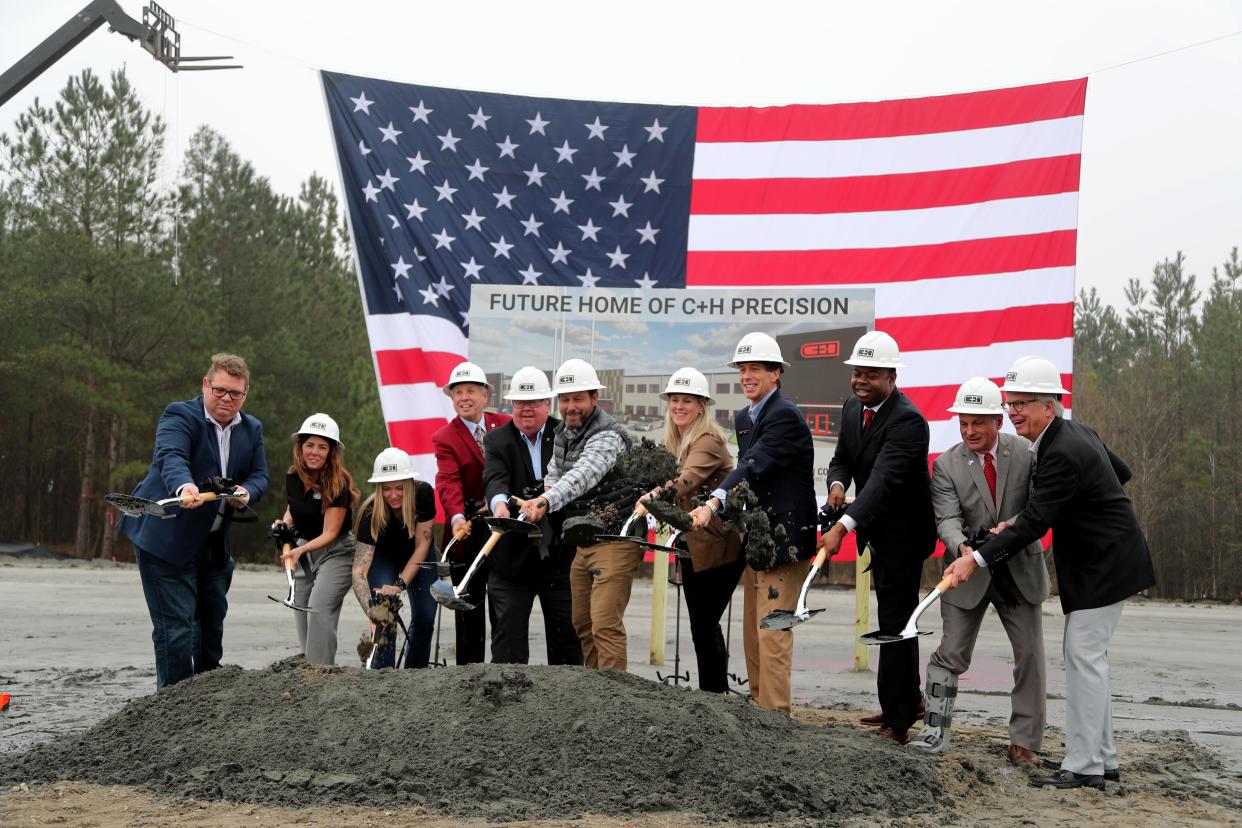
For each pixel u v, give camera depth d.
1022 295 10.68
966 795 5.37
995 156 10.88
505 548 7.04
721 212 11.27
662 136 11.38
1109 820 5.01
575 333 11.23
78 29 13.18
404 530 7.84
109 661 10.34
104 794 4.91
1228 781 6.11
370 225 11.18
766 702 6.62
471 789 4.81
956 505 6.46
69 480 40.22
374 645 7.50
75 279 31.77
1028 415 5.89
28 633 12.73
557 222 11.30
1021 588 6.25
